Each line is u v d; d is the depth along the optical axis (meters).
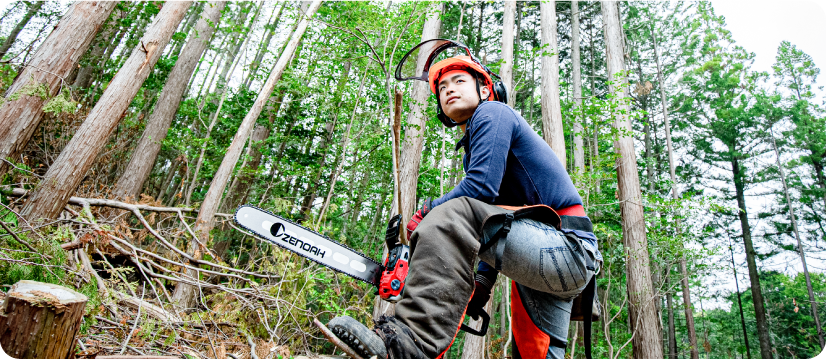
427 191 9.00
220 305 2.90
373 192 9.08
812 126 16.56
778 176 17.20
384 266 1.10
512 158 1.06
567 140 12.43
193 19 13.67
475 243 0.80
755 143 17.44
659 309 8.88
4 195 3.47
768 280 18.89
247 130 5.00
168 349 2.20
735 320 19.45
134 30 9.65
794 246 16.50
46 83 3.61
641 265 6.80
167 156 10.95
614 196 9.75
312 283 3.38
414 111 6.64
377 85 7.03
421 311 0.75
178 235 3.97
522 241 0.87
